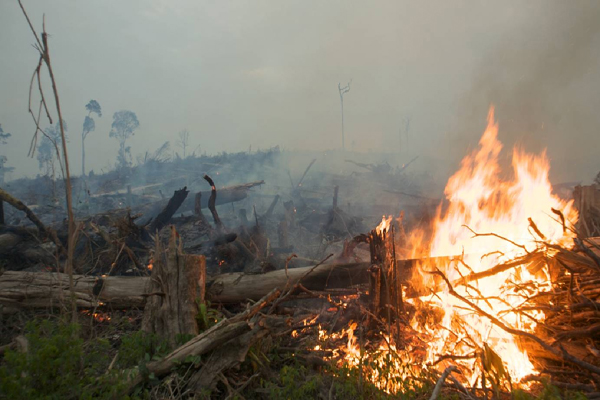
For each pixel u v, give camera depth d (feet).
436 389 9.59
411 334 14.37
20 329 13.94
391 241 15.34
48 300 14.90
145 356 11.28
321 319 16.12
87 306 14.85
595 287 12.84
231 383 11.06
